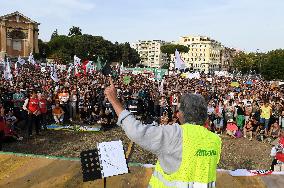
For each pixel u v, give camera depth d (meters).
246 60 123.25
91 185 6.06
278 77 83.44
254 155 13.80
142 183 6.16
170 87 29.66
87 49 94.19
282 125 16.80
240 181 6.43
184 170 2.42
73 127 16.95
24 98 16.91
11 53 81.75
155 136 2.38
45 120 16.31
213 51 184.88
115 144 4.21
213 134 2.59
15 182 6.25
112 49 102.44
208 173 2.47
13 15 81.31
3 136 12.41
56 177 6.43
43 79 29.66
